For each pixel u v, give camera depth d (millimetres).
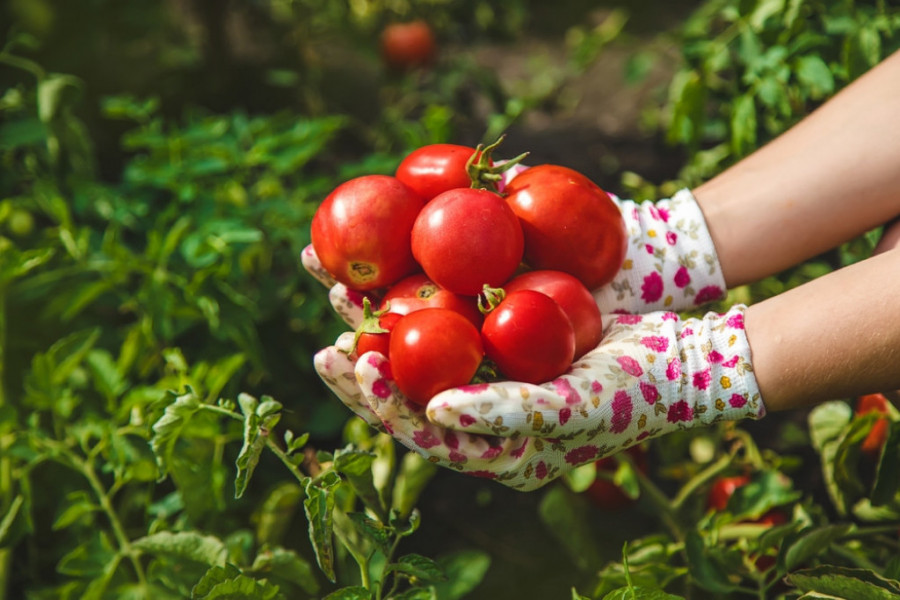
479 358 1069
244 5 2494
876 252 1214
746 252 1222
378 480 1366
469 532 1525
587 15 3066
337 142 2340
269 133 1622
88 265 1444
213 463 1320
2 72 2158
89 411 1458
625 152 2320
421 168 1160
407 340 1063
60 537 1447
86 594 1245
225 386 1458
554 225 1134
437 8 2598
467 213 1094
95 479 1307
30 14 2273
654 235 1228
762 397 1104
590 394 1083
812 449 1589
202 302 1423
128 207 1562
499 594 1443
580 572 1465
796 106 1591
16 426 1376
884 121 1195
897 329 1068
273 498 1349
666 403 1112
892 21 1468
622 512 1537
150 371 1509
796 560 1227
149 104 1651
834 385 1093
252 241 1525
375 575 1252
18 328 1517
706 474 1407
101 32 2320
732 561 1278
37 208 1672
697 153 1693
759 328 1108
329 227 1121
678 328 1135
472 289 1104
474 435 1102
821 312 1088
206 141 1602
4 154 1661
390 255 1120
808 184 1207
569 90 2648
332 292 1198
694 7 3094
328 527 1098
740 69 1616
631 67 2219
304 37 2490
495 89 2277
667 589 1374
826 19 1505
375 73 2709
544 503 1392
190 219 1495
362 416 1123
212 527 1332
